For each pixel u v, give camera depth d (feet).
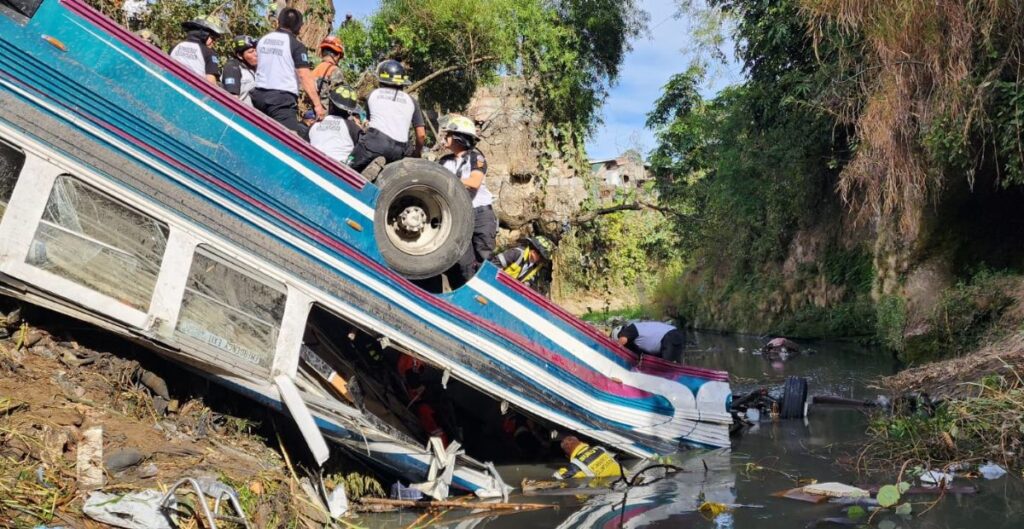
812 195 63.82
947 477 21.36
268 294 19.48
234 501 15.10
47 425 15.23
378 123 21.81
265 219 19.44
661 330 28.78
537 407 24.03
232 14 31.48
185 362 18.51
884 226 52.85
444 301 22.11
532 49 62.18
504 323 23.39
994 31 33.47
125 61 17.84
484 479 22.65
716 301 75.56
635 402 26.66
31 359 16.94
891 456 24.08
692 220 76.02
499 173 65.46
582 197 66.85
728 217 73.05
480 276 22.89
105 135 17.60
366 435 20.83
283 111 22.08
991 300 38.55
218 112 18.88
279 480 17.65
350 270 20.57
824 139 57.47
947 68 34.35
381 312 20.97
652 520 19.35
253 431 20.29
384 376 23.81
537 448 27.94
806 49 52.70
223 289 18.86
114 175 17.63
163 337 17.88
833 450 25.98
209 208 18.74
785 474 23.38
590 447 25.13
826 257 61.82
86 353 17.76
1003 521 17.92
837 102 44.50
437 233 21.95
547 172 64.59
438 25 51.60
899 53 35.17
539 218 54.24
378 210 20.97
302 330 19.95
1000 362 28.66
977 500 19.54
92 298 17.24
